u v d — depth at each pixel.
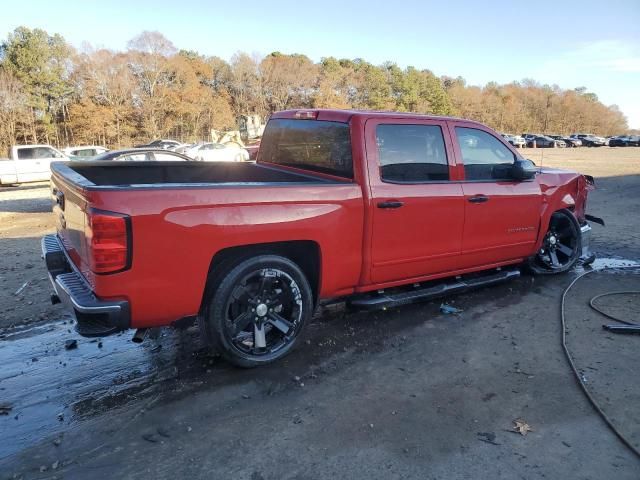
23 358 3.90
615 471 2.60
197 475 2.55
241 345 3.59
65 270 3.83
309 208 3.61
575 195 6.05
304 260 3.95
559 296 5.29
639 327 4.32
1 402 3.24
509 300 5.16
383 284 4.29
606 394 3.34
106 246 2.89
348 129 4.02
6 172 20.75
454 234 4.57
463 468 2.61
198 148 30.45
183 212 3.10
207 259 3.22
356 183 3.93
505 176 5.01
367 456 2.70
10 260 7.11
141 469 2.60
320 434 2.90
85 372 3.66
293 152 4.69
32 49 65.94
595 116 133.00
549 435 2.90
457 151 4.57
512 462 2.66
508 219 5.03
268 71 91.38
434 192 4.33
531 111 128.88
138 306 3.05
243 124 71.06
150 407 3.18
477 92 122.50
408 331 4.38
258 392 3.36
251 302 3.58
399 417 3.07
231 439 2.85
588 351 3.98
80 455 2.71
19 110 62.72
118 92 68.31
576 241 6.05
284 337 3.78
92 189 2.88
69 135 69.94
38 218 11.84
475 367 3.72
